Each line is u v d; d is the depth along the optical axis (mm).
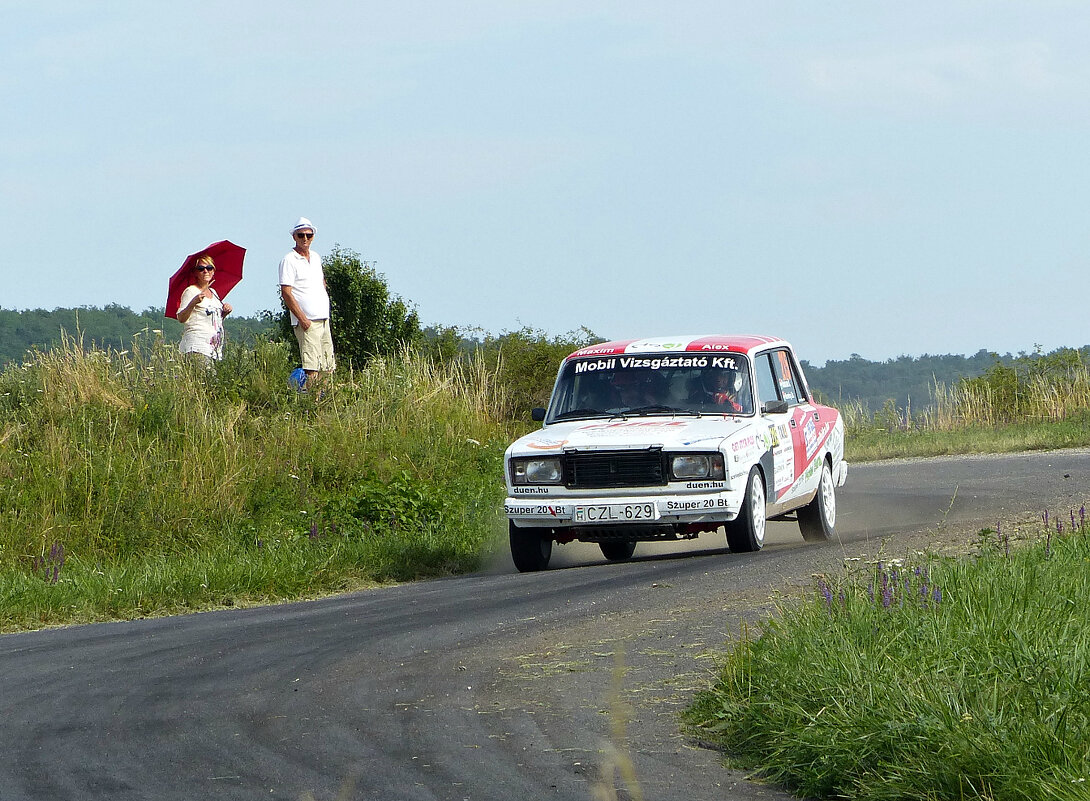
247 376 35844
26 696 12758
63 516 26078
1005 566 14078
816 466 26312
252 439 32094
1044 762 8148
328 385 36812
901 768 8484
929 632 11039
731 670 11297
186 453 29672
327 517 28438
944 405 57062
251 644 15344
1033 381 57062
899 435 54062
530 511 22438
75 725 11328
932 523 25406
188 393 33656
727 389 23969
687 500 21734
